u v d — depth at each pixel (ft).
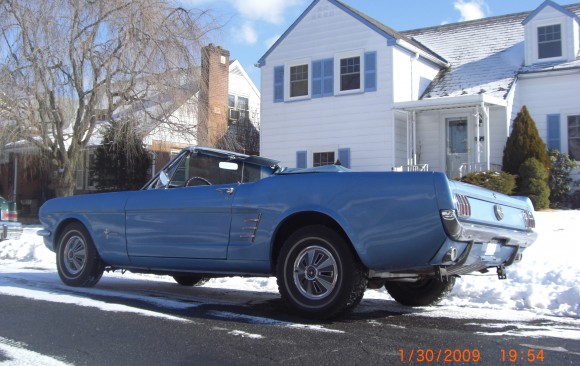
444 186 14.60
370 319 17.43
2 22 46.83
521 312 18.71
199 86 54.54
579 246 31.01
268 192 17.28
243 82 88.79
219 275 19.27
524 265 25.77
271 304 20.03
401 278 17.29
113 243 21.38
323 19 64.95
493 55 65.87
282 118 67.51
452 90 62.34
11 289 22.58
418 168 58.75
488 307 19.67
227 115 79.36
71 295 21.24
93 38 48.93
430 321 17.20
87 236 22.62
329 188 16.16
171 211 19.43
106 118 51.65
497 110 58.85
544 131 59.31
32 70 46.91
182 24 53.26
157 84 50.62
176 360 13.03
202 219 18.61
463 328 16.21
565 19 59.31
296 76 67.10
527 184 51.67
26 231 53.42
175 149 71.92
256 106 90.07
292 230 17.39
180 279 24.84
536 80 60.13
